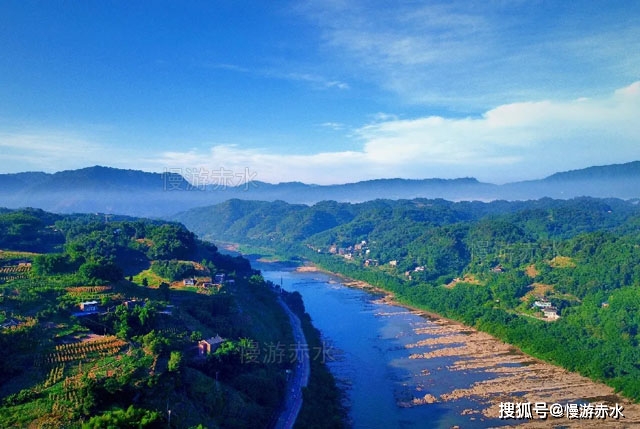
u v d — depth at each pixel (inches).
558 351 6471.5
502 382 5841.5
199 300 6038.4
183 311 5452.8
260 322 6707.7
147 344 4062.5
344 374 6122.1
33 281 5123.0
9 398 3112.7
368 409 5132.9
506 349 7047.2
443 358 6707.7
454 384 5802.2
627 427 4692.4
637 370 5748.0
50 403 3102.9
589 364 6008.9
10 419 2938.0
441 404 5265.8
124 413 2901.1
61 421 2962.6
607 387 5625.0
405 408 5157.5
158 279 7091.5
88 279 5344.5
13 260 6043.3
